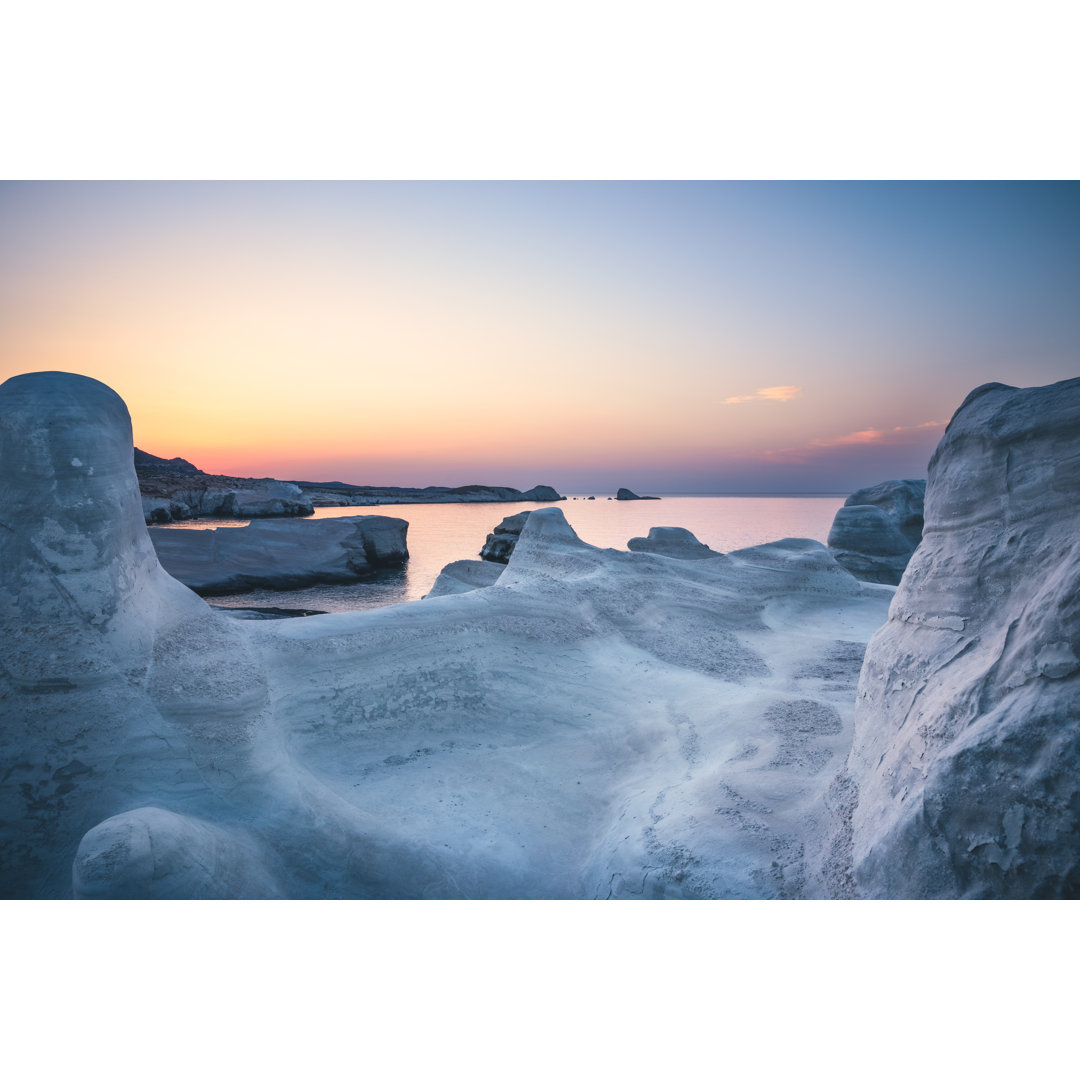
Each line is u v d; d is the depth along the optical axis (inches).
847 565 629.9
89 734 177.9
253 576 839.1
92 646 185.2
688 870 148.3
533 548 431.2
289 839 174.1
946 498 150.3
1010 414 136.4
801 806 166.9
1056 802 96.8
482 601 312.0
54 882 158.2
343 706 237.6
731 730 231.3
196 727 189.5
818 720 228.4
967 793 105.7
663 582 391.5
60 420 187.3
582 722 260.8
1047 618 107.5
